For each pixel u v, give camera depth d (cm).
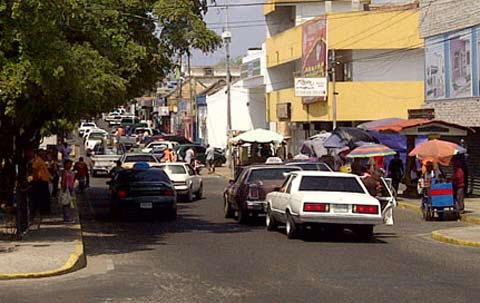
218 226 2617
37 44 1828
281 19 6488
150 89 2806
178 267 1664
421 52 4994
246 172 2758
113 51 2308
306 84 4812
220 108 8150
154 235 2344
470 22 3409
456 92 3559
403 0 5812
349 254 1870
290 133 6266
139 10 2509
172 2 2480
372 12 4919
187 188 3669
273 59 6159
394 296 1303
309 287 1395
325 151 4238
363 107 4909
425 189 2806
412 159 3675
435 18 3734
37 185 2672
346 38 4903
